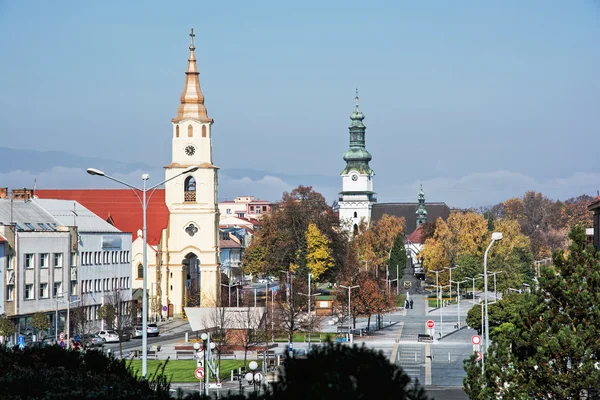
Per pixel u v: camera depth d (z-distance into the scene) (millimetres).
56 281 177750
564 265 69312
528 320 68875
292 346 154875
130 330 185875
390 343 173125
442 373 131125
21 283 166500
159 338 187500
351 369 37812
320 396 36875
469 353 156500
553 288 68688
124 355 153250
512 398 67062
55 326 173875
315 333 191250
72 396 53375
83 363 64938
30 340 161625
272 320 167625
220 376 129500
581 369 65250
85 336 158625
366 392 37188
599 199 136625
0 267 160625
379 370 37656
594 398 66688
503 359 68938
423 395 37844
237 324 157875
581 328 67062
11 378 57656
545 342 66938
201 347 132375
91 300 193125
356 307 195125
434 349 162875
